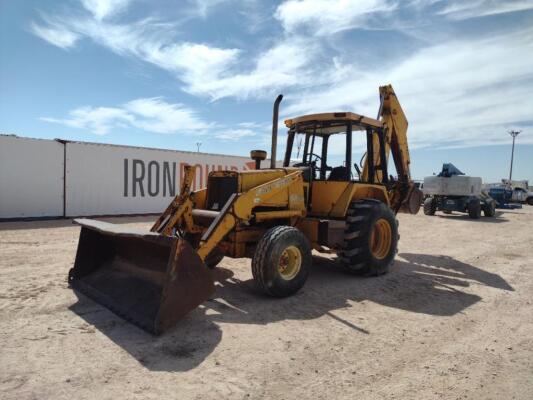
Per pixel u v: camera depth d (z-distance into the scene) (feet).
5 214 37.91
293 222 19.27
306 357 10.99
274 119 18.60
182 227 18.43
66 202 41.39
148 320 12.17
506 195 86.17
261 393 9.04
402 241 34.19
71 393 8.68
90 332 12.00
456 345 12.21
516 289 18.94
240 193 16.22
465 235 38.50
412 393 9.32
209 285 12.63
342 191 19.94
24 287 16.47
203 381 9.45
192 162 51.26
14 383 9.00
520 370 10.66
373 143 21.98
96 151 43.29
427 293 17.88
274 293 15.81
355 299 16.60
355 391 9.31
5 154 37.65
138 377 9.50
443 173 60.13
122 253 16.05
